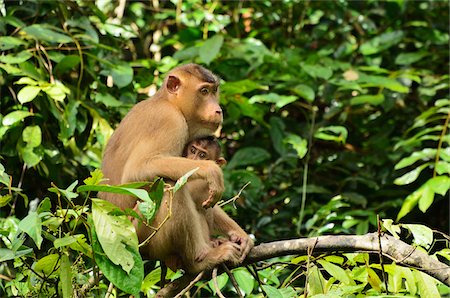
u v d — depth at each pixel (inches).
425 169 453.4
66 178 381.7
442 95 480.7
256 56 451.8
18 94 341.1
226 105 428.8
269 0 513.3
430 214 460.4
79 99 375.9
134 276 226.8
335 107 463.2
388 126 474.3
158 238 277.3
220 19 494.9
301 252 265.7
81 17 390.3
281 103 415.5
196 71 328.8
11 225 319.6
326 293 235.8
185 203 276.2
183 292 249.0
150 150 286.4
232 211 415.5
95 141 387.9
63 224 244.2
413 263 249.9
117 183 290.8
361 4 516.1
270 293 235.1
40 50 376.5
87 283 257.1
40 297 246.4
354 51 495.8
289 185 452.4
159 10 500.1
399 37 480.7
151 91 466.3
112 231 225.1
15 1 391.5
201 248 278.4
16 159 371.9
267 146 471.5
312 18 536.7
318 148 479.8
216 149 329.1
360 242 256.4
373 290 250.8
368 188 457.7
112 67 377.7
